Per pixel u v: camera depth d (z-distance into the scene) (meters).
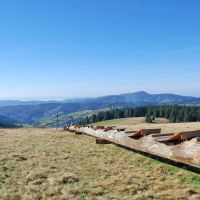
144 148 10.13
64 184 9.94
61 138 24.70
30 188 9.64
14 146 19.80
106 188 9.30
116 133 13.19
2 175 11.48
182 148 7.97
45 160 14.26
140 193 8.59
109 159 13.58
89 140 21.80
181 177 9.66
